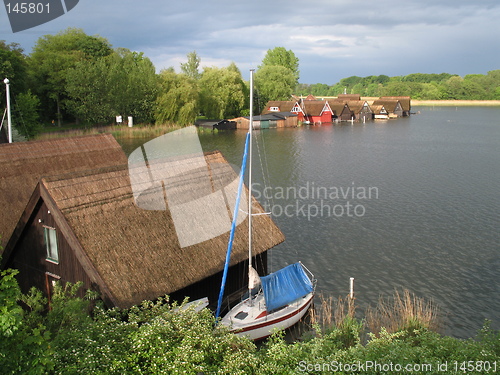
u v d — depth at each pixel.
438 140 81.94
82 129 79.06
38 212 18.16
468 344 12.88
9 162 25.11
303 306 20.56
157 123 86.25
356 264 27.36
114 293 16.06
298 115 114.75
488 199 40.84
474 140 81.94
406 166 56.66
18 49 87.44
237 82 108.75
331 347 14.02
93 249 16.77
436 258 28.11
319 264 27.41
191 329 12.26
